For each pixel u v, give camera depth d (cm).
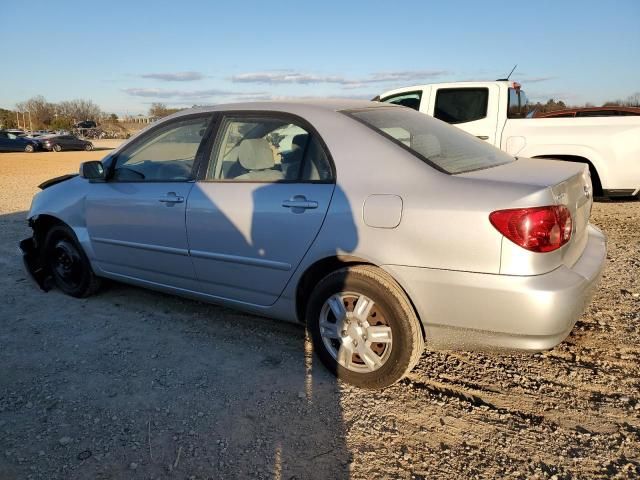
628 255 561
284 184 325
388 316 291
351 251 294
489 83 762
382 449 257
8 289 502
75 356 360
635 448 253
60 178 501
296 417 284
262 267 335
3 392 315
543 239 252
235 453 256
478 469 242
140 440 267
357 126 316
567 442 259
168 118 402
